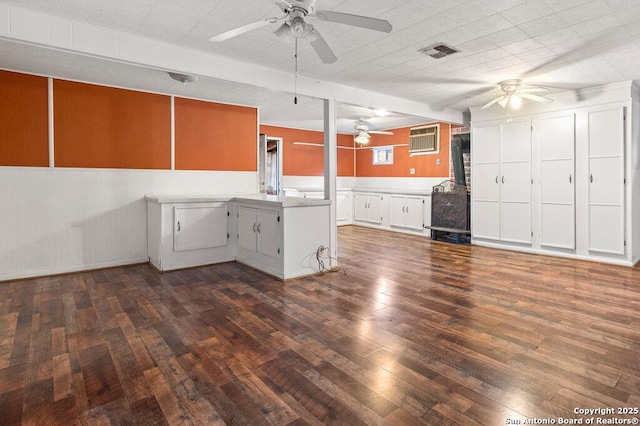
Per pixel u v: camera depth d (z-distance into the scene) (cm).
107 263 470
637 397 188
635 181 490
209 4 267
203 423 170
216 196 500
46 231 429
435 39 329
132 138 481
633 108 478
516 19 289
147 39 328
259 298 348
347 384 202
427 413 176
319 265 445
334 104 474
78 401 187
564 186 526
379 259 525
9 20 268
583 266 477
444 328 277
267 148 898
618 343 250
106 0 261
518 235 577
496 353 237
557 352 238
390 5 267
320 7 270
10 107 404
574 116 512
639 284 393
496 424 168
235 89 485
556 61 387
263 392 195
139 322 290
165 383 203
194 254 474
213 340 257
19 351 241
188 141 525
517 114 568
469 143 682
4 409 180
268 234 434
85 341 256
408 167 846
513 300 341
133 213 486
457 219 661
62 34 289
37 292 367
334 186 473
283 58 380
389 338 260
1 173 402
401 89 502
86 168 451
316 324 285
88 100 449
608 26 302
